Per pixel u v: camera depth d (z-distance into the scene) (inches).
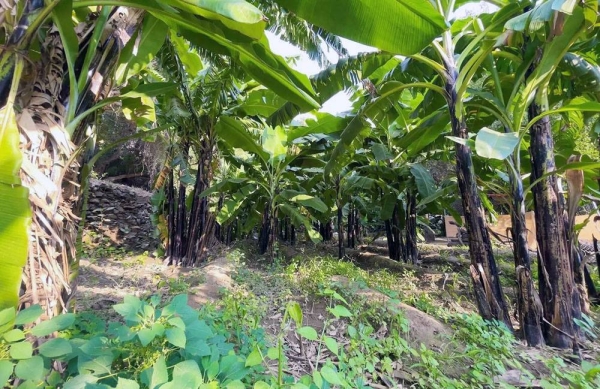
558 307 108.0
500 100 121.8
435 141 196.2
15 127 44.0
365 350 83.7
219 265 173.5
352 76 149.9
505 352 92.4
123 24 70.8
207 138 195.8
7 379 35.0
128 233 258.1
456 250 295.4
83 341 48.8
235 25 52.6
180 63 155.7
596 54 140.9
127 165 412.8
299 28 147.0
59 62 59.4
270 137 220.2
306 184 257.4
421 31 65.1
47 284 50.5
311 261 178.5
